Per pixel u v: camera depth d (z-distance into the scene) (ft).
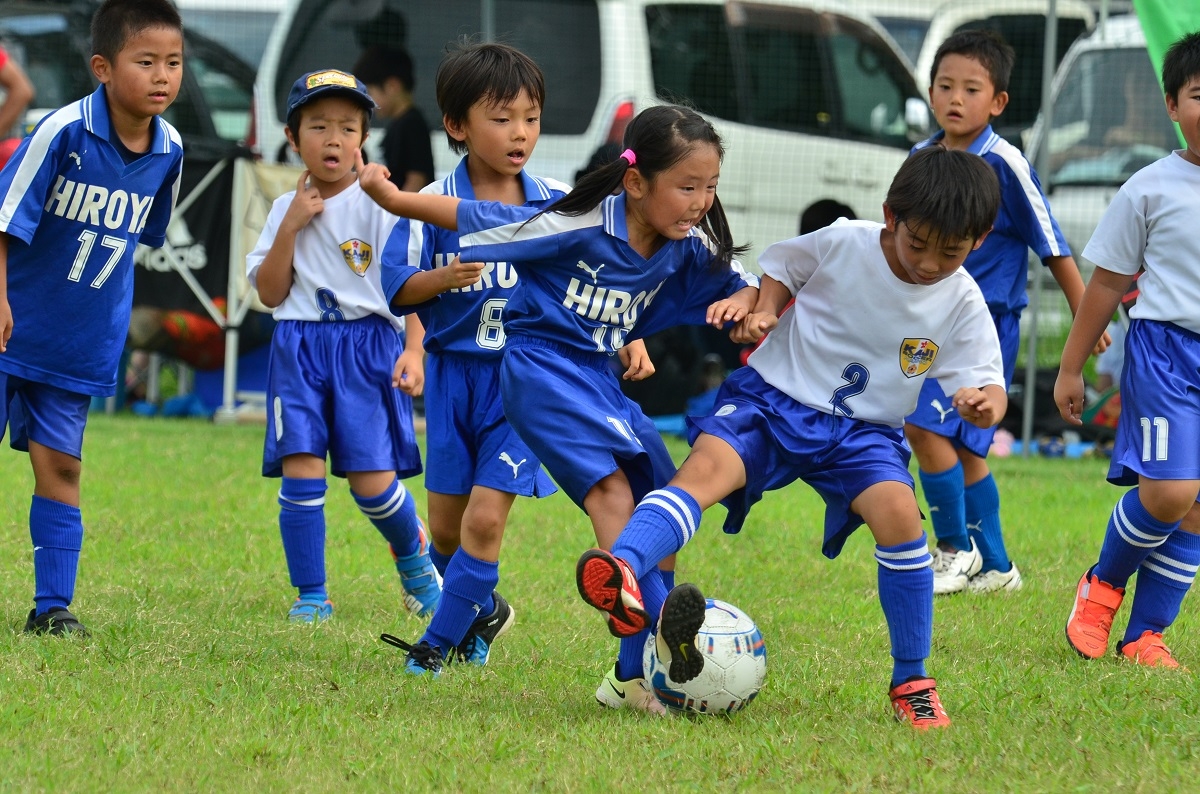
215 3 155.53
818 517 87.97
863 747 39.45
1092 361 136.15
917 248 41.29
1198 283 51.01
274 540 75.25
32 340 52.34
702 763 37.86
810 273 44.86
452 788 35.53
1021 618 60.49
